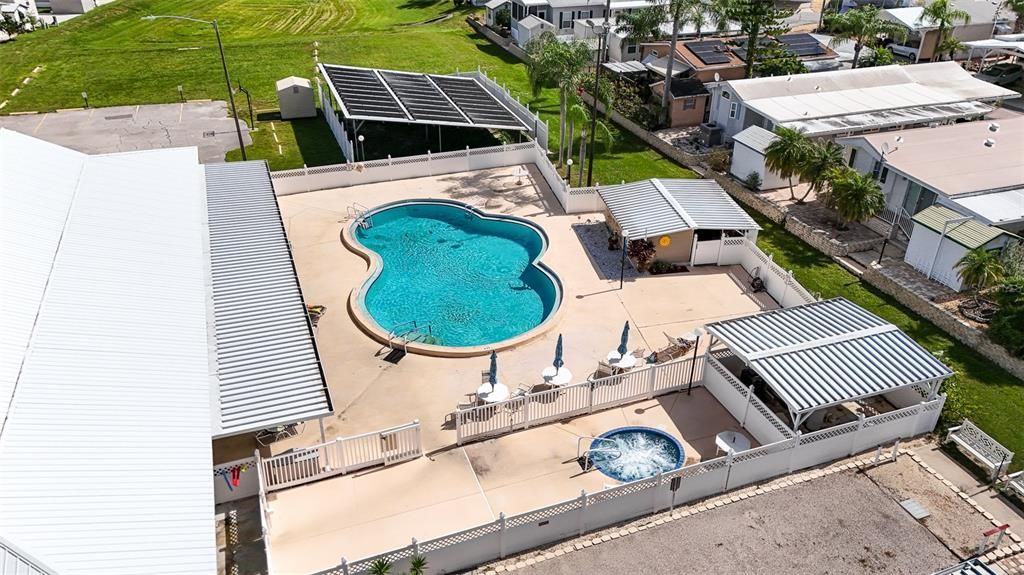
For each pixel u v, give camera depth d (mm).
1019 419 23766
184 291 22984
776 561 18703
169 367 19484
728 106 47469
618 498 19469
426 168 42375
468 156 42938
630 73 54844
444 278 32844
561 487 20797
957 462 22109
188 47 71062
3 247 22000
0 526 13766
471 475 21234
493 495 20516
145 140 47812
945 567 18531
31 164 27562
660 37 56594
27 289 20766
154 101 56031
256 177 33438
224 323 22938
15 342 18688
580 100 43562
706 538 19422
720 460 20266
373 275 31891
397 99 45312
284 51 70188
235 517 19641
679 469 19828
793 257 34281
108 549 14078
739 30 66500
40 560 13242
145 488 15672
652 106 50969
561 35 68688
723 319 29078
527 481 21016
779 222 37656
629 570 18484
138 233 25500
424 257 34625
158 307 21812
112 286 22156
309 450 20250
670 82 49594
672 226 31625
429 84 50969
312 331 22766
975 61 66125
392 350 26938
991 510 20391
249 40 76375
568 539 19453
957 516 20141
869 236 35438
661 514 20266
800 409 20609
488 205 38875
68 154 30047
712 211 33281
